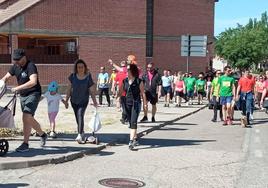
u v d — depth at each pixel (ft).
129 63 38.93
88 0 113.80
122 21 117.91
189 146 40.09
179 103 87.04
